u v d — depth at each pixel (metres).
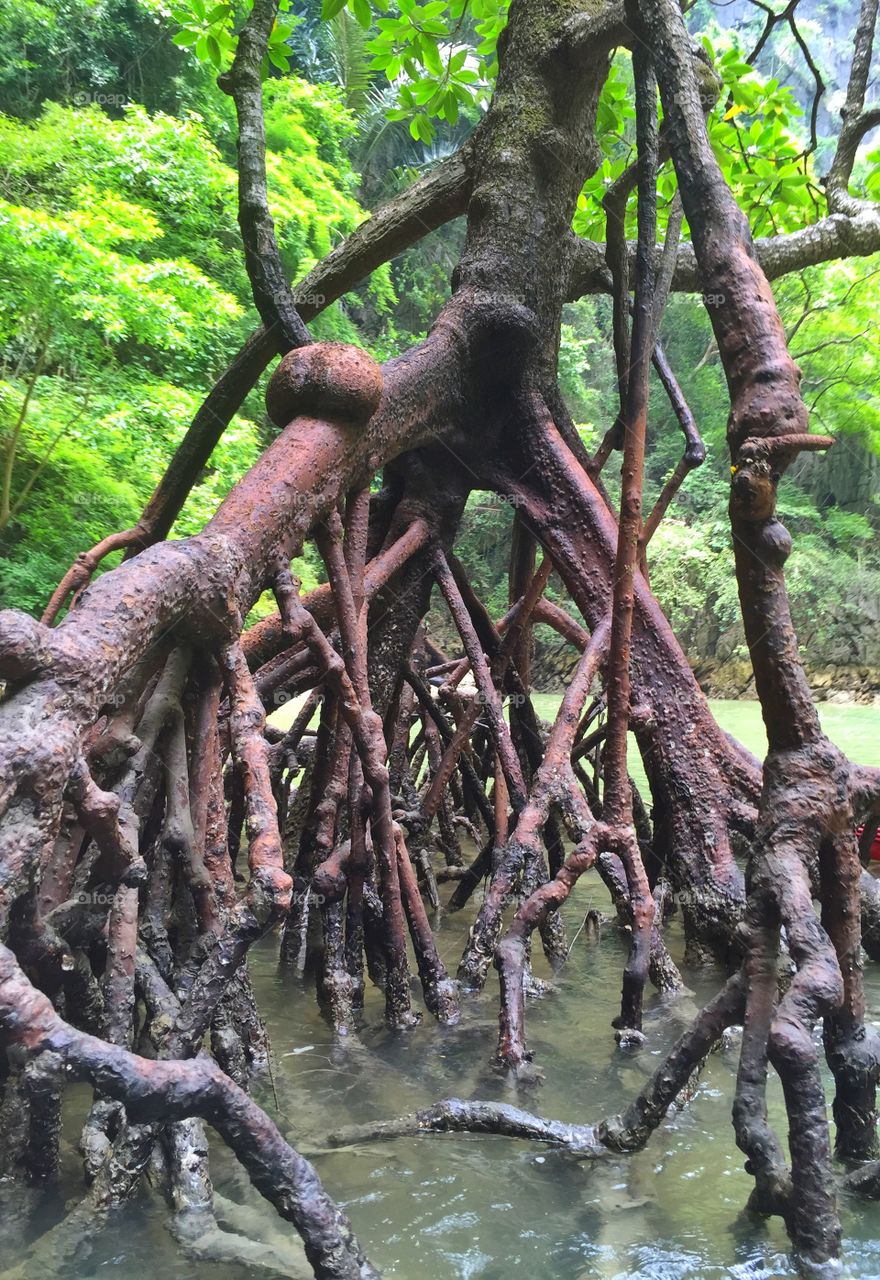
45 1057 1.30
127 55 16.67
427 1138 2.08
